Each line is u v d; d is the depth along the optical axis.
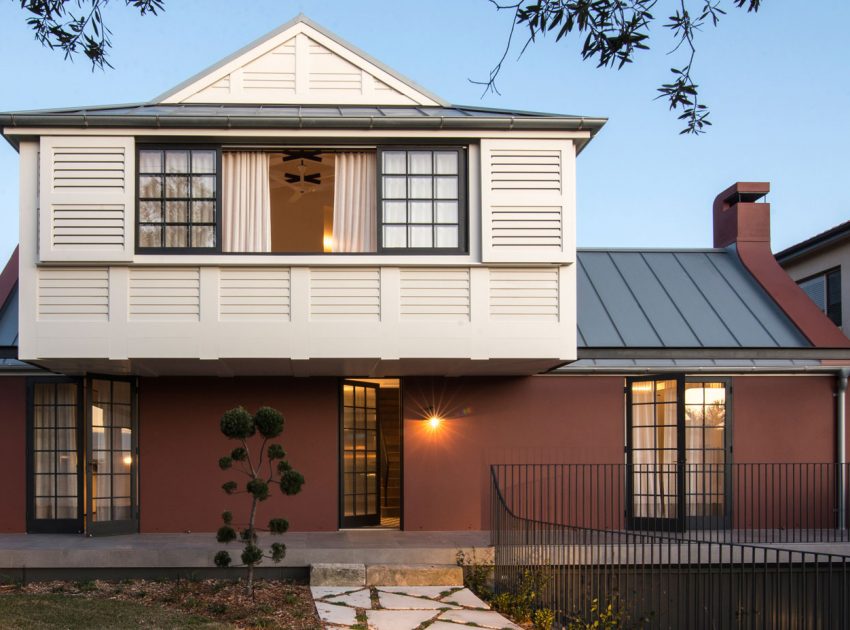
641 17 5.45
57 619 6.88
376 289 8.95
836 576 9.37
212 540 9.69
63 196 8.73
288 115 8.84
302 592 8.20
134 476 10.37
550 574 8.16
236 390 10.62
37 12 6.05
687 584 7.94
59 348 8.66
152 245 8.89
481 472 10.80
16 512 10.30
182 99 10.67
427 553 9.00
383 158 9.17
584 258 13.14
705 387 11.08
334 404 10.73
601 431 10.94
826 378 11.17
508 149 9.11
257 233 9.19
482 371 10.45
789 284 12.42
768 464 10.48
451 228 9.13
